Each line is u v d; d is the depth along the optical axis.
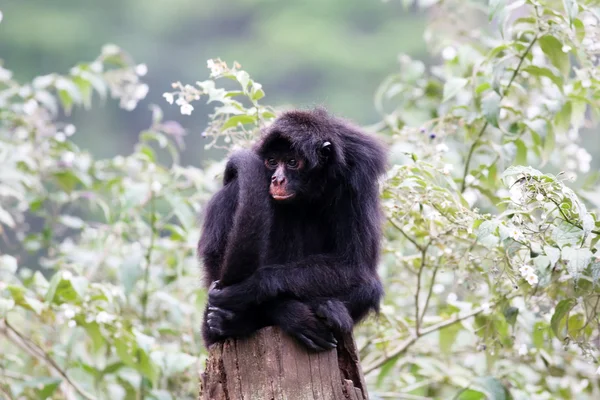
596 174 13.25
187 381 13.55
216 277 9.84
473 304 12.05
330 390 8.74
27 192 14.70
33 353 12.96
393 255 12.98
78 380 14.40
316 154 10.02
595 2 12.16
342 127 10.46
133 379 12.92
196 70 36.47
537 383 13.03
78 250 14.52
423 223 11.42
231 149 11.53
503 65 11.26
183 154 30.70
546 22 11.22
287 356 8.75
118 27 37.78
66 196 14.70
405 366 13.91
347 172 10.11
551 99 12.53
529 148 12.77
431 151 12.00
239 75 11.12
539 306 11.91
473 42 14.62
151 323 13.86
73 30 36.91
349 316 9.09
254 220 8.93
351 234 9.93
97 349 12.05
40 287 12.51
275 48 36.62
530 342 12.18
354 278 9.67
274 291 9.02
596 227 9.54
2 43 36.41
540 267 9.37
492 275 10.93
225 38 38.84
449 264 11.41
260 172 9.07
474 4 14.92
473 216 10.12
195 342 13.22
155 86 35.78
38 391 12.84
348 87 36.41
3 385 12.80
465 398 12.39
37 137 14.81
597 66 11.84
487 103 11.38
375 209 10.21
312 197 10.21
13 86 15.20
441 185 10.90
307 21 37.44
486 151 13.05
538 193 9.09
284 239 10.35
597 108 11.94
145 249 14.18
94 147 33.50
